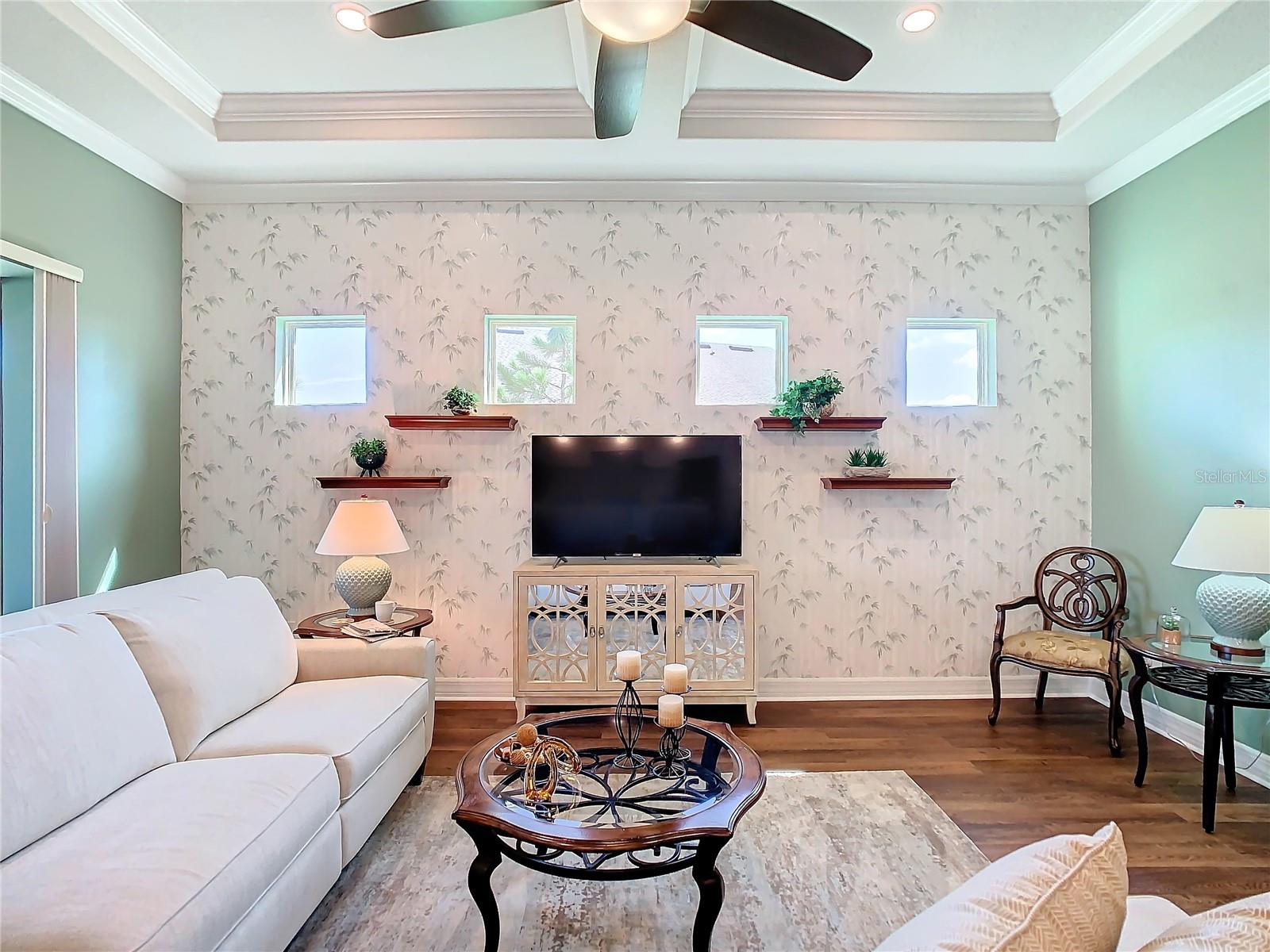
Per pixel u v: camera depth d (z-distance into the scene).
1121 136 3.20
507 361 3.85
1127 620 3.50
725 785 1.81
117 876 1.31
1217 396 2.97
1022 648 3.31
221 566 3.77
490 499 3.77
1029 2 2.48
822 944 1.80
